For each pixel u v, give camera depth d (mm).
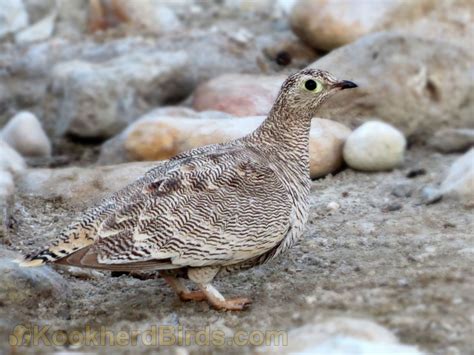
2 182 13375
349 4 17953
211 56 18906
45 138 17500
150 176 10117
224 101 16547
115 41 19891
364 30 17719
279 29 20234
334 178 14734
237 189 9820
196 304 10203
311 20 18000
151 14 20766
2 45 20906
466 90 16500
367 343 8469
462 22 18109
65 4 21422
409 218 12648
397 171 14867
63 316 10133
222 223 9625
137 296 10602
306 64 18547
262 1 21641
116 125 17922
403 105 16000
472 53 17719
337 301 9711
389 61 16125
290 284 10523
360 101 15891
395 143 14758
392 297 9664
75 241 9531
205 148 10672
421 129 16250
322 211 13195
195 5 22109
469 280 9992
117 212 9617
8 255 11188
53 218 13242
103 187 13711
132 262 9477
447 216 12586
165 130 14867
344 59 16328
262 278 10875
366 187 14219
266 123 10672
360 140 14719
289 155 10523
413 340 8711
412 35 16453
